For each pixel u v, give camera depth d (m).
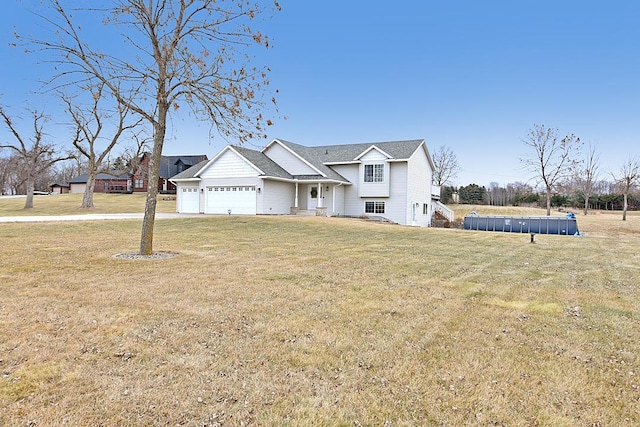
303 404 2.94
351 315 5.04
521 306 5.61
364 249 11.33
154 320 4.71
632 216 38.34
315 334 4.35
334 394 3.09
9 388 3.05
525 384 3.30
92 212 28.23
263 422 2.70
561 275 8.07
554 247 13.23
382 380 3.33
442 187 58.19
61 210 30.03
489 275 7.87
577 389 3.23
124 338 4.14
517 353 3.93
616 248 13.31
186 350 3.87
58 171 81.69
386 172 27.02
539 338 4.36
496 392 3.16
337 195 27.97
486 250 11.84
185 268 7.94
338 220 21.52
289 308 5.30
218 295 5.88
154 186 9.59
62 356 3.66
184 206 28.06
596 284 7.23
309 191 28.20
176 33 9.32
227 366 3.54
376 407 2.91
